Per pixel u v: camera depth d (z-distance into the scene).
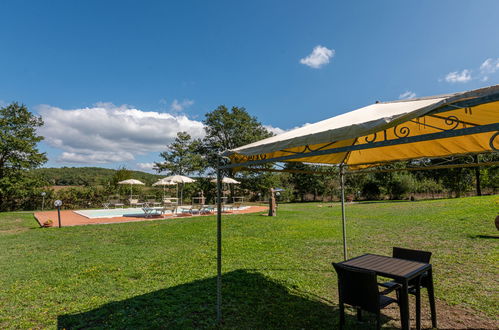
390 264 3.26
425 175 32.94
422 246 7.55
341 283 3.02
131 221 14.13
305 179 35.03
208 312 3.71
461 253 6.64
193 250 7.46
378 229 10.55
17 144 21.84
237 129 35.41
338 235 9.43
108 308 3.88
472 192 29.59
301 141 2.70
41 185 23.45
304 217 15.07
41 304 4.07
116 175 28.83
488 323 3.38
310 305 3.94
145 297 4.24
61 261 6.46
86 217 16.33
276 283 4.80
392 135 4.32
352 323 3.38
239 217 15.27
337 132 2.41
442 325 3.34
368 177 33.97
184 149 34.22
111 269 5.73
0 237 9.94
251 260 6.34
